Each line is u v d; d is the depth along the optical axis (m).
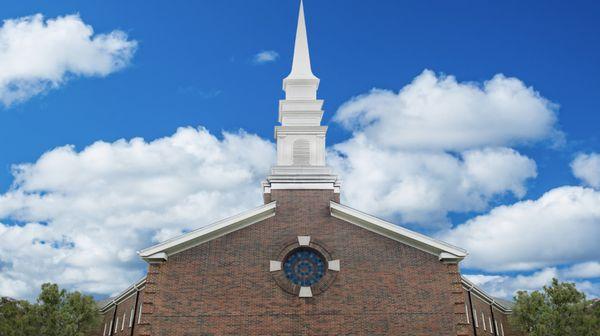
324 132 32.75
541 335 35.62
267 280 27.16
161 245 27.39
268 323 26.25
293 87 34.34
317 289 26.95
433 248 27.98
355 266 27.59
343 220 28.84
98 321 40.94
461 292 27.02
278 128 32.69
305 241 28.23
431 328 26.27
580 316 35.06
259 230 28.48
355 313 26.50
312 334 26.06
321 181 29.98
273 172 30.78
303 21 37.12
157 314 26.25
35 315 36.94
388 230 28.30
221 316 26.33
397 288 27.11
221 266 27.42
